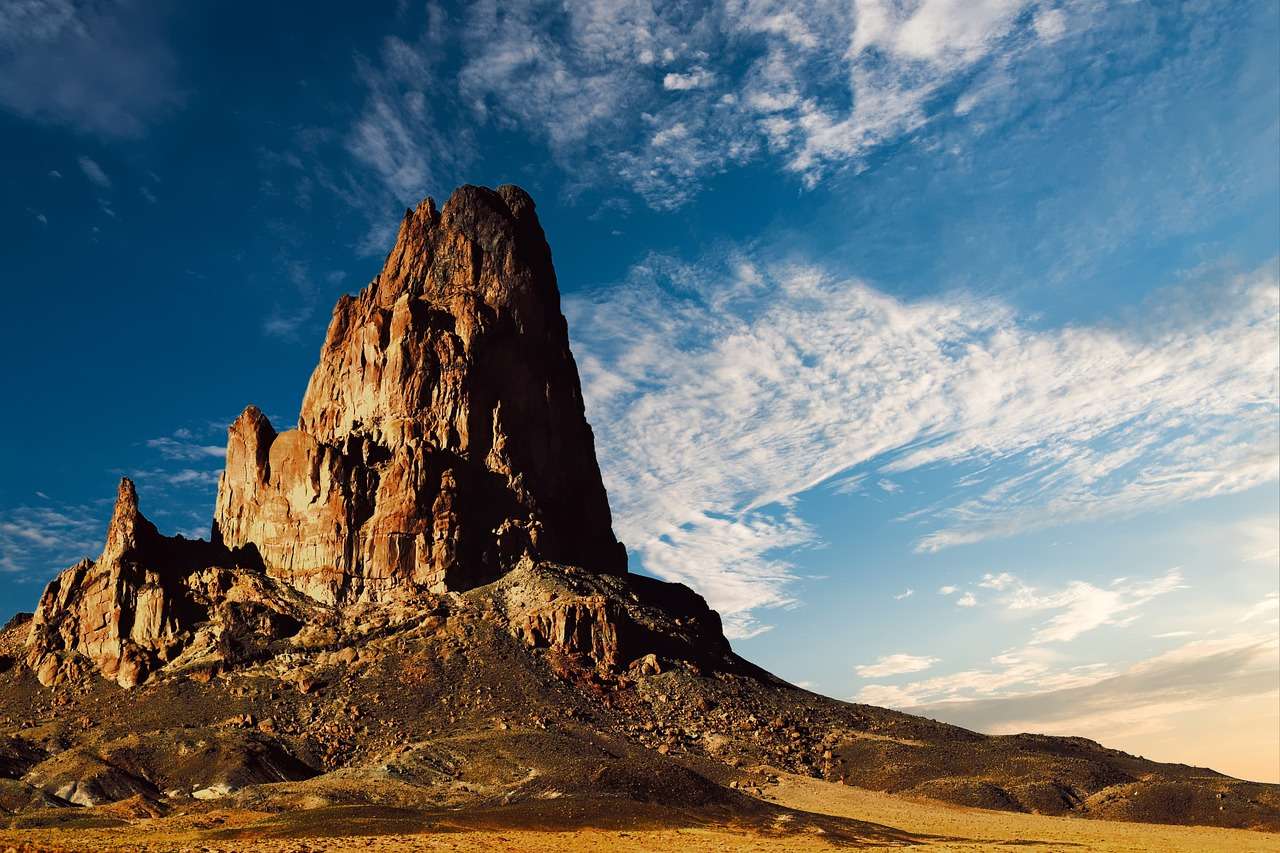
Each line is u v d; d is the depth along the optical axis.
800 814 191.50
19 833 163.12
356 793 195.62
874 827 185.38
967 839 180.75
